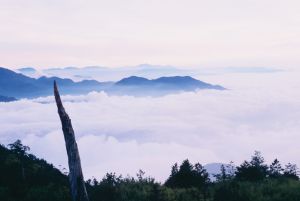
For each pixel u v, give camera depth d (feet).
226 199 51.83
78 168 27.61
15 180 70.08
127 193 56.65
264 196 53.06
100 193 54.08
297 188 55.36
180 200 54.49
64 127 27.61
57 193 60.29
